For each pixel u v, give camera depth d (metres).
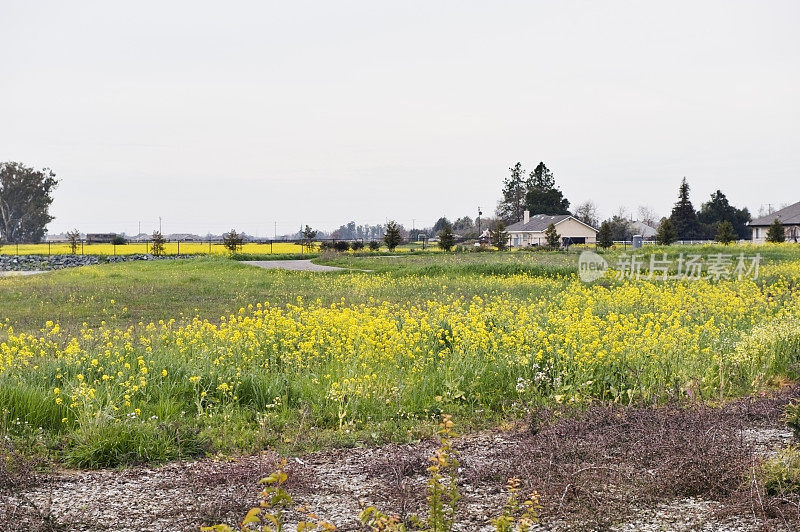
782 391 10.28
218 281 30.47
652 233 109.25
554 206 110.69
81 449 7.56
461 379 10.34
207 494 6.38
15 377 9.36
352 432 8.60
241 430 8.63
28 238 112.25
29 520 5.71
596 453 7.17
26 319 18.62
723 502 6.09
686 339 12.45
